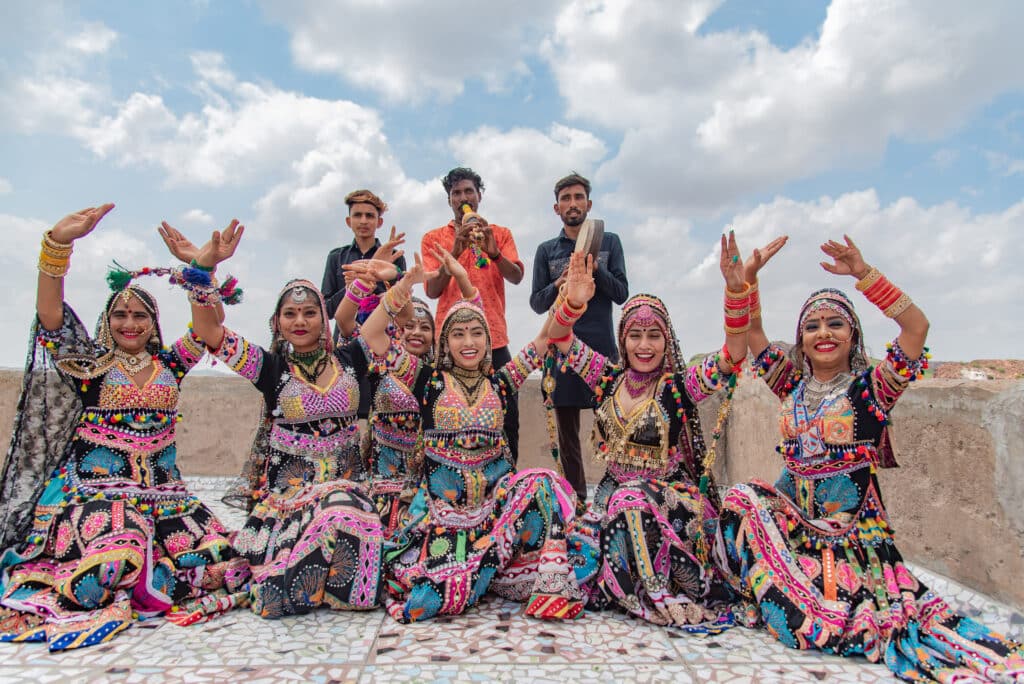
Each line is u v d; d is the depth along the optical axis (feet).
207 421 21.80
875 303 9.65
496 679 7.93
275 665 8.29
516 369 11.75
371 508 10.74
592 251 11.47
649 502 10.27
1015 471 10.21
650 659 8.57
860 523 9.73
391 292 11.01
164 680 7.86
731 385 10.77
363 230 16.39
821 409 10.07
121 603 9.85
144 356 11.37
